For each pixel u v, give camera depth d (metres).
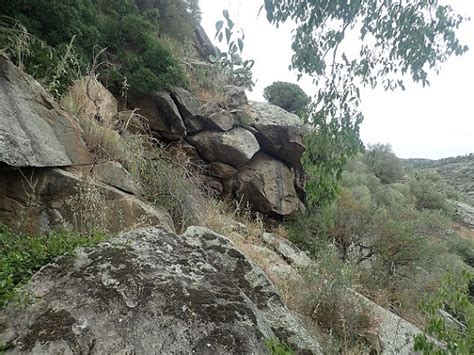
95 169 3.44
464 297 1.65
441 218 9.48
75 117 3.61
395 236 7.82
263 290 2.58
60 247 2.22
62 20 4.68
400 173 18.03
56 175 2.92
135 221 3.48
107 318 1.66
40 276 1.90
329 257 5.19
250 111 8.15
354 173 13.77
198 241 2.79
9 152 2.45
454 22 1.98
